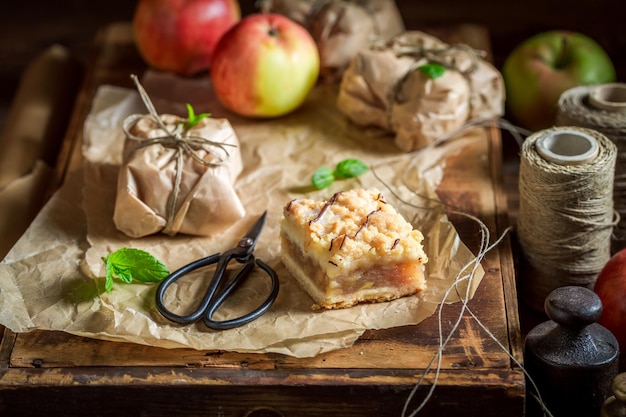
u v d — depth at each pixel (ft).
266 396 2.59
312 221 2.69
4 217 3.04
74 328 2.65
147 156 2.86
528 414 2.71
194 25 3.33
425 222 2.88
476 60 3.18
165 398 2.60
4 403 2.61
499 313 2.70
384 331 2.66
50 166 3.33
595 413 2.66
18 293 2.73
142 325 2.64
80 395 2.60
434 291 2.72
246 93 3.16
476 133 3.18
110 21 3.92
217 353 2.62
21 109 3.46
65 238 2.88
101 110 3.26
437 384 2.56
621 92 3.04
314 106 3.29
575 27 3.77
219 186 2.85
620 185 3.01
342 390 2.57
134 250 2.73
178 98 3.34
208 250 2.86
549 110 3.34
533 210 2.84
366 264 2.66
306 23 3.38
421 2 3.82
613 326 2.78
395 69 3.13
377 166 3.06
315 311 2.68
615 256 2.83
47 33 3.92
